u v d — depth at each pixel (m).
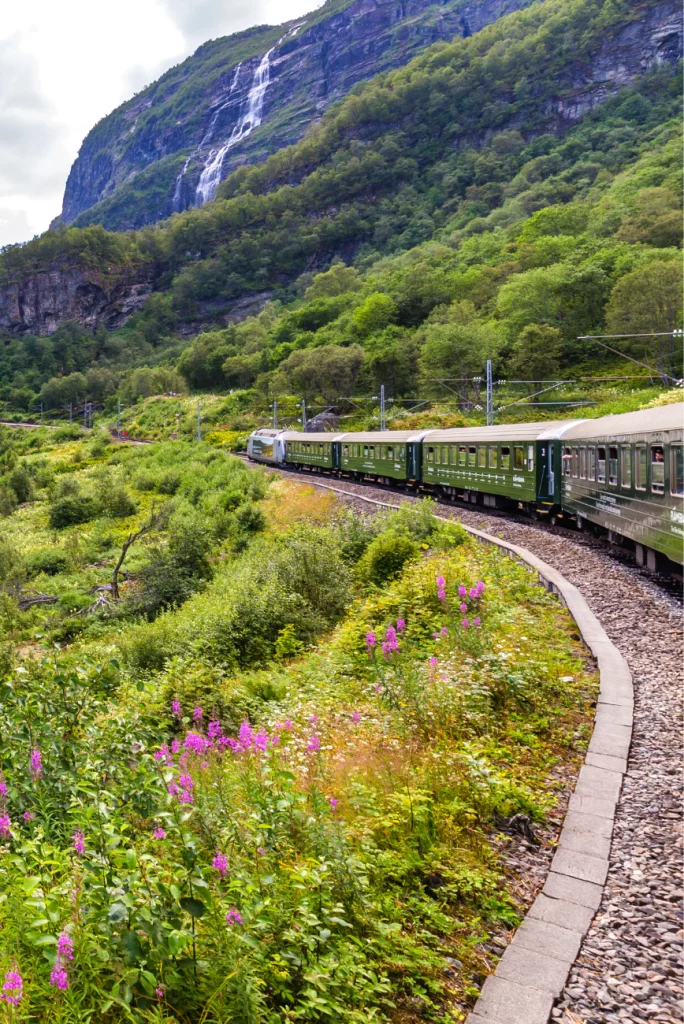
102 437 90.75
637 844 5.36
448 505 30.33
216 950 3.49
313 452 53.31
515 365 78.06
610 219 110.56
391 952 4.11
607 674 8.70
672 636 10.17
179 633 15.01
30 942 3.43
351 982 3.73
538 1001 3.83
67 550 36.72
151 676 13.32
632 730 7.26
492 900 4.73
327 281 171.00
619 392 66.88
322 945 3.93
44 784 5.47
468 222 185.88
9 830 4.32
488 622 10.69
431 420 71.94
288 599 15.40
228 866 4.11
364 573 17.86
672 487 13.03
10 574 32.22
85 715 6.35
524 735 7.27
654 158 141.75
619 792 6.10
